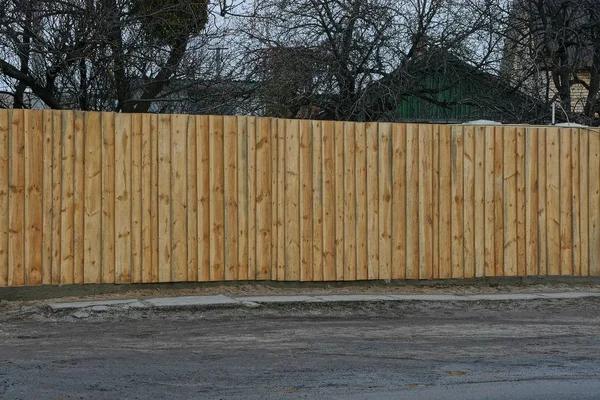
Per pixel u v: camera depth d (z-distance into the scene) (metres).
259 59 21.48
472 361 8.98
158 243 12.98
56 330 10.66
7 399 7.14
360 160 13.88
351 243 13.81
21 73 18.70
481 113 22.92
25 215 12.45
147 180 12.97
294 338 10.21
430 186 14.16
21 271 12.41
